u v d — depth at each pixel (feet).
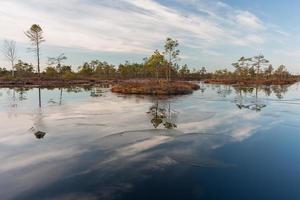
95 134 63.98
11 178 39.27
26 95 147.54
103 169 42.83
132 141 58.54
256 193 35.58
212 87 246.27
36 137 60.95
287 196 34.81
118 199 33.58
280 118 88.74
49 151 51.29
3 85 217.15
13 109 98.89
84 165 44.37
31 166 43.70
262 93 186.29
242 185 37.88
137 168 43.45
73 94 156.46
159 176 40.45
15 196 34.17
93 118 83.25
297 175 41.60
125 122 78.23
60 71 352.08
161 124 76.48
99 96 146.30
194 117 88.12
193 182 38.63
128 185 37.40
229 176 40.93
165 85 188.75
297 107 115.75
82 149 52.65
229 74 410.52
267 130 71.26
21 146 54.24
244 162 46.96
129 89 170.60
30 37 247.91
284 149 54.70
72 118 82.79
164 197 34.22
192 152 51.80
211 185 37.78
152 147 54.54
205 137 62.85
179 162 46.29
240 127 74.54
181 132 67.36
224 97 153.38
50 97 138.62
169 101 128.47
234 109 107.34
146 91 166.81
